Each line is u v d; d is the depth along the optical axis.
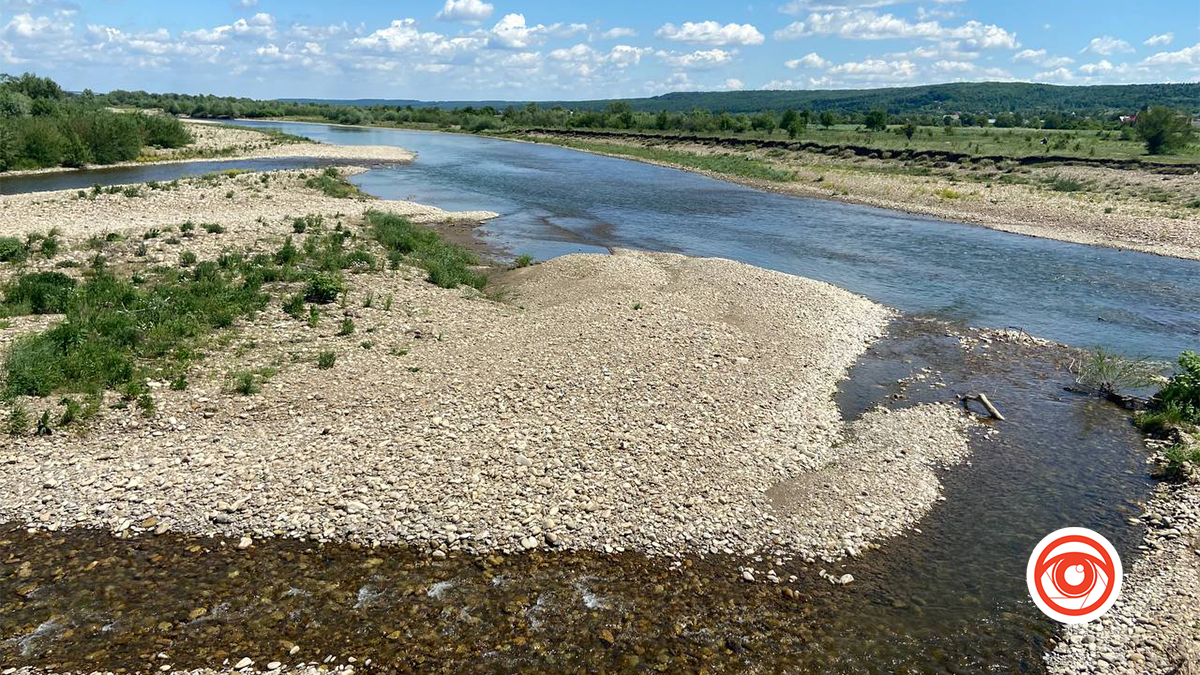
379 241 33.69
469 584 11.25
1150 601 11.23
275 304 23.34
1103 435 17.20
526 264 32.78
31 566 11.31
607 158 92.31
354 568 11.49
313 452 14.44
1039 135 94.12
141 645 9.81
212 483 13.41
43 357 17.08
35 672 9.29
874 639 10.52
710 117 120.31
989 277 32.88
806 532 12.91
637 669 9.77
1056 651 10.30
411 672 9.55
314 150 85.56
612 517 12.89
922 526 13.34
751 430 16.48
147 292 23.23
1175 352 23.31
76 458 14.05
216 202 42.78
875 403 18.97
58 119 70.06
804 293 27.92
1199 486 14.50
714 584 11.53
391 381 17.92
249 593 10.89
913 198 54.72
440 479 13.65
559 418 16.23
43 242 28.56
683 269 31.20
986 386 20.28
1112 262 35.62
